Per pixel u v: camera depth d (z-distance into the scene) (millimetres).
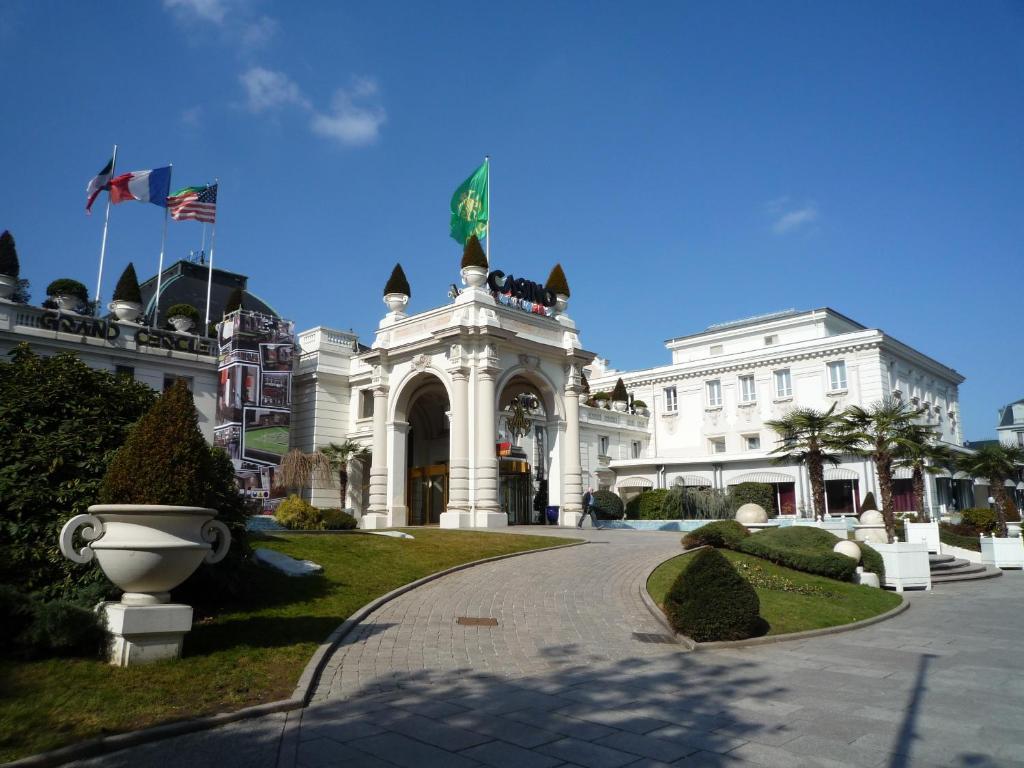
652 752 6641
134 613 8578
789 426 32844
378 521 34281
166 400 9812
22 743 6273
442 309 34250
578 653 11117
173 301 45719
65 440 10875
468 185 36906
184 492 9281
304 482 36344
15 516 10125
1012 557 28812
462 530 26172
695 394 54875
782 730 7328
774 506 42062
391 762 6336
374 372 36375
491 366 32125
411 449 42594
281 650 9945
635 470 50250
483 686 9078
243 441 36875
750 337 57312
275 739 6914
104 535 8766
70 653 8695
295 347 41938
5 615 8469
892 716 7852
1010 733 7246
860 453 31516
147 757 6355
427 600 14531
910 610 17312
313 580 14555
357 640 11211
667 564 19141
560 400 35844
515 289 35625
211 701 7789
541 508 39250
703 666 10430
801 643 12539
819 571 19297
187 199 41594
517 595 15477
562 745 6828
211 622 11078
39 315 33000
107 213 39000
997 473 39594
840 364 47781
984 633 13820
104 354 34688
